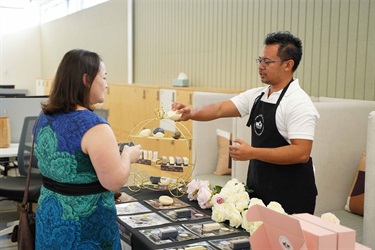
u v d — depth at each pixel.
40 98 4.39
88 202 1.72
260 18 4.93
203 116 2.56
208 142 4.07
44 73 12.31
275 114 2.21
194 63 6.15
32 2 11.70
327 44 4.16
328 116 3.05
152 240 1.78
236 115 2.63
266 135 2.27
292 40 2.20
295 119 2.12
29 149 3.62
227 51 5.48
